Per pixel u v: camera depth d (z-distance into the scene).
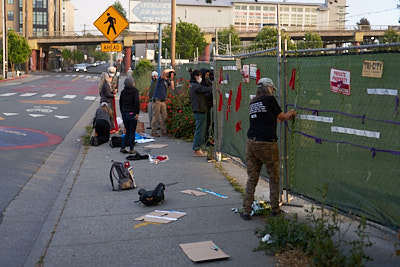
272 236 5.32
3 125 15.89
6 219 6.64
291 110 6.12
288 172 6.59
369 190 5.00
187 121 13.02
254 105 6.04
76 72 93.56
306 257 4.67
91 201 7.30
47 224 6.26
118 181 7.95
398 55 4.55
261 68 7.34
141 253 5.14
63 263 4.94
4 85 42.75
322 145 5.74
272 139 5.95
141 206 6.96
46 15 105.88
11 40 62.00
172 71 13.71
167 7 21.47
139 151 11.37
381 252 4.80
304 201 6.88
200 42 73.81
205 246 5.23
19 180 8.81
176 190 7.82
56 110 21.88
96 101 28.45
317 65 5.76
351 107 5.20
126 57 91.69
